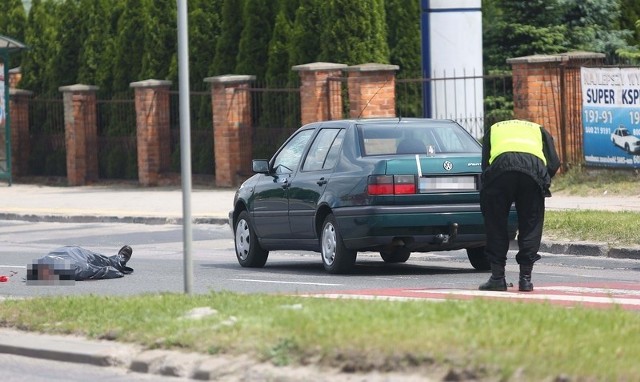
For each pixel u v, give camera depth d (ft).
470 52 302.86
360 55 352.49
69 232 281.13
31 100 453.17
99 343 114.93
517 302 116.16
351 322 103.04
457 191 174.09
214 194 349.61
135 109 409.49
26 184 443.73
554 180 294.46
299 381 93.91
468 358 89.10
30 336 120.78
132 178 411.34
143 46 414.41
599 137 292.20
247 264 200.44
